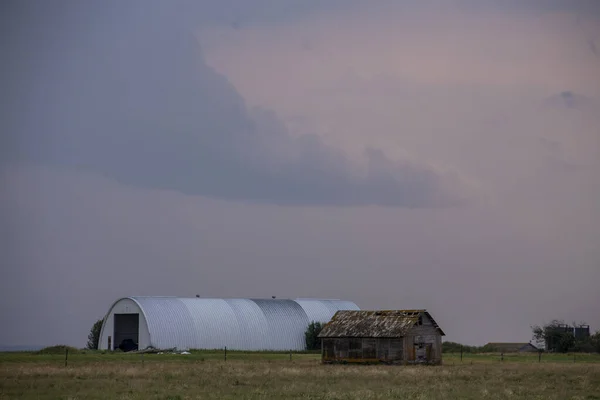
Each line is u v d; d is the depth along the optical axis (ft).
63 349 402.72
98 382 214.48
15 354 386.52
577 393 195.42
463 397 182.50
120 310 463.42
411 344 337.52
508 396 184.65
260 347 472.85
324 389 197.67
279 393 187.52
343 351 342.03
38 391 191.11
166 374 244.22
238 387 202.80
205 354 407.85
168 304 467.52
